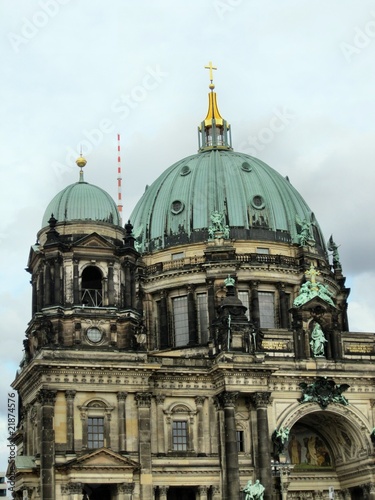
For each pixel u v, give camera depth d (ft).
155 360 379.35
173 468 366.02
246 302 441.68
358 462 402.93
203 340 438.81
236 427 377.71
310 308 405.80
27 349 377.30
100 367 353.51
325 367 398.83
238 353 378.32
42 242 382.22
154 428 370.12
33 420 366.63
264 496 365.40
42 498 333.01
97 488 362.12
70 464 337.11
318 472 419.95
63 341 357.00
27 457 350.23
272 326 443.32
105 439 351.25
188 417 377.71
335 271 494.18
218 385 378.73
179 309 449.06
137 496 348.18
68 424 345.92
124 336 364.99
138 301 410.52
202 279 442.91
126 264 374.22
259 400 375.25
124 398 357.00
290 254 459.73
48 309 358.64
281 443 378.94
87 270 378.94
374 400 403.54
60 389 348.79
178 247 456.04
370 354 410.11
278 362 392.06
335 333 406.62
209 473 370.53
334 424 410.72
